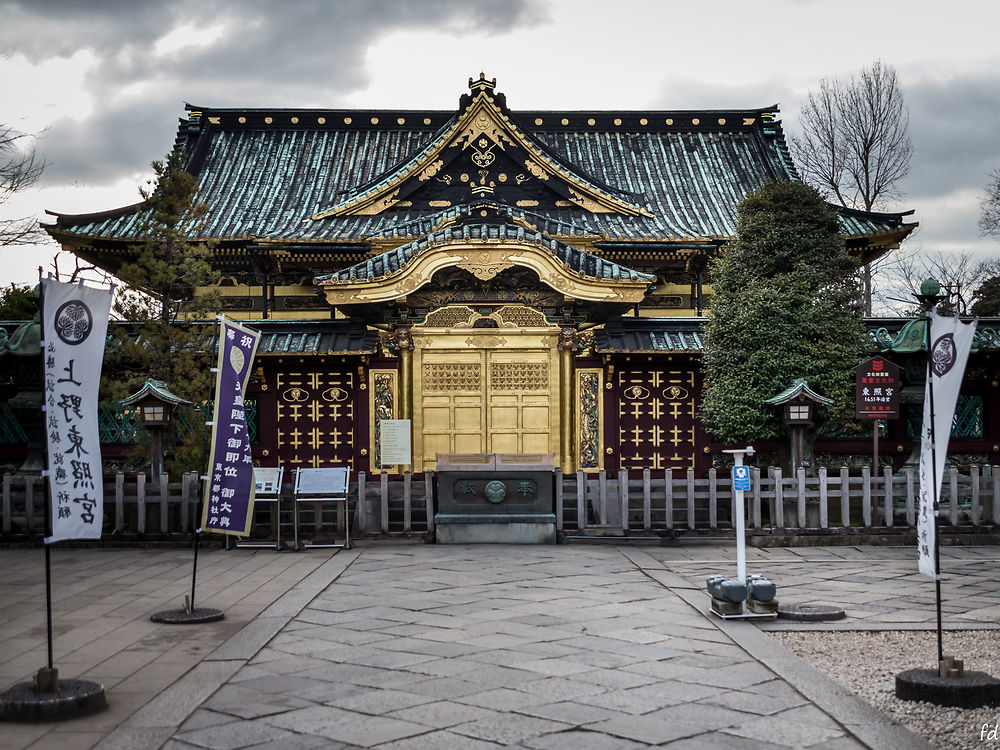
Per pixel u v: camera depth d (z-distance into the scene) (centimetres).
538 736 751
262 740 746
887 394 1931
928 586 1399
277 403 2330
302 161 3584
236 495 1268
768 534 1805
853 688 898
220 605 1253
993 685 844
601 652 1002
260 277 3102
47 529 861
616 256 2998
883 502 1928
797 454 1989
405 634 1085
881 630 1117
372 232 2925
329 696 855
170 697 849
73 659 988
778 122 3734
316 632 1099
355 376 2316
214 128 3694
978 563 1614
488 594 1320
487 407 2281
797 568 1562
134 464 2298
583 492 1852
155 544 1803
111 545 1798
